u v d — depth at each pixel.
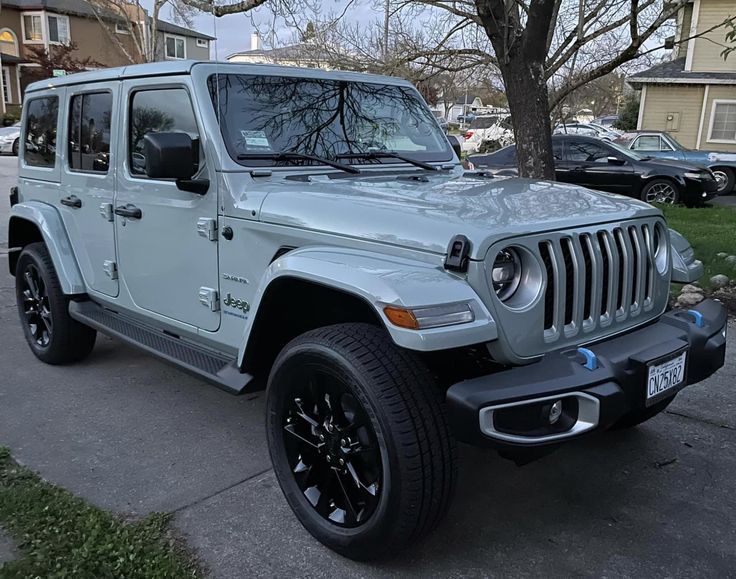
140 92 3.69
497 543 2.82
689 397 4.29
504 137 16.84
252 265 3.10
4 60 40.00
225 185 3.18
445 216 2.56
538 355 2.52
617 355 2.58
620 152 13.31
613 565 2.68
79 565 2.54
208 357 3.44
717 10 20.48
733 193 16.48
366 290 2.34
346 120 3.77
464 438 2.29
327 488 2.76
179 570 2.59
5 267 7.99
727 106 21.06
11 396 4.30
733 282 6.83
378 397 2.36
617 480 3.33
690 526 2.94
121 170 3.85
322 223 2.79
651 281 3.00
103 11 26.12
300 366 2.66
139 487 3.22
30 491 3.06
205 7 8.83
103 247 4.14
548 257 2.56
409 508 2.38
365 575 2.61
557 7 8.22
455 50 10.51
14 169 20.14
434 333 2.21
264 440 3.73
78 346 4.70
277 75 3.60
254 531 2.88
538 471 3.42
